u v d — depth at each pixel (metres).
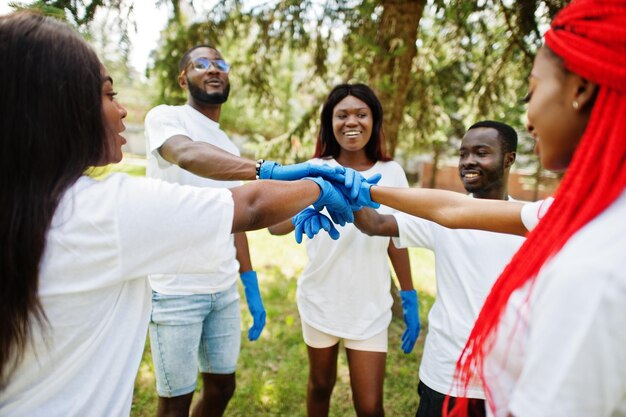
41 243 0.84
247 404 2.96
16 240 0.83
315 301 2.23
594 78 0.71
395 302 4.28
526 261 0.83
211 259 1.00
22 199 0.85
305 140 5.25
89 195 0.90
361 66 4.22
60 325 0.88
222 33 4.54
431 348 1.81
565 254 0.68
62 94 0.90
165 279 2.12
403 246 1.94
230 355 2.34
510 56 4.26
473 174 1.89
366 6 3.70
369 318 2.17
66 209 0.88
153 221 0.92
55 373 0.91
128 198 0.92
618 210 0.68
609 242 0.64
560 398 0.63
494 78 4.60
